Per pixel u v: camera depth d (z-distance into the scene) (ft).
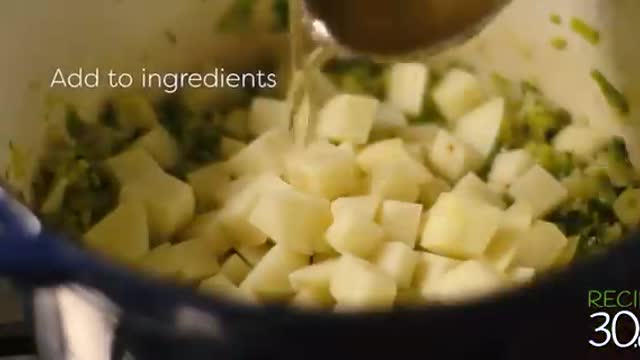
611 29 1.26
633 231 1.00
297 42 1.32
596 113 1.33
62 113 1.26
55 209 1.25
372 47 1.03
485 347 0.93
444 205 1.24
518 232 1.24
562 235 1.26
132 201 1.25
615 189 1.30
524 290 0.90
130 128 1.35
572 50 1.32
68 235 0.93
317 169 1.27
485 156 1.36
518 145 1.36
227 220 1.26
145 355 0.98
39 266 0.90
